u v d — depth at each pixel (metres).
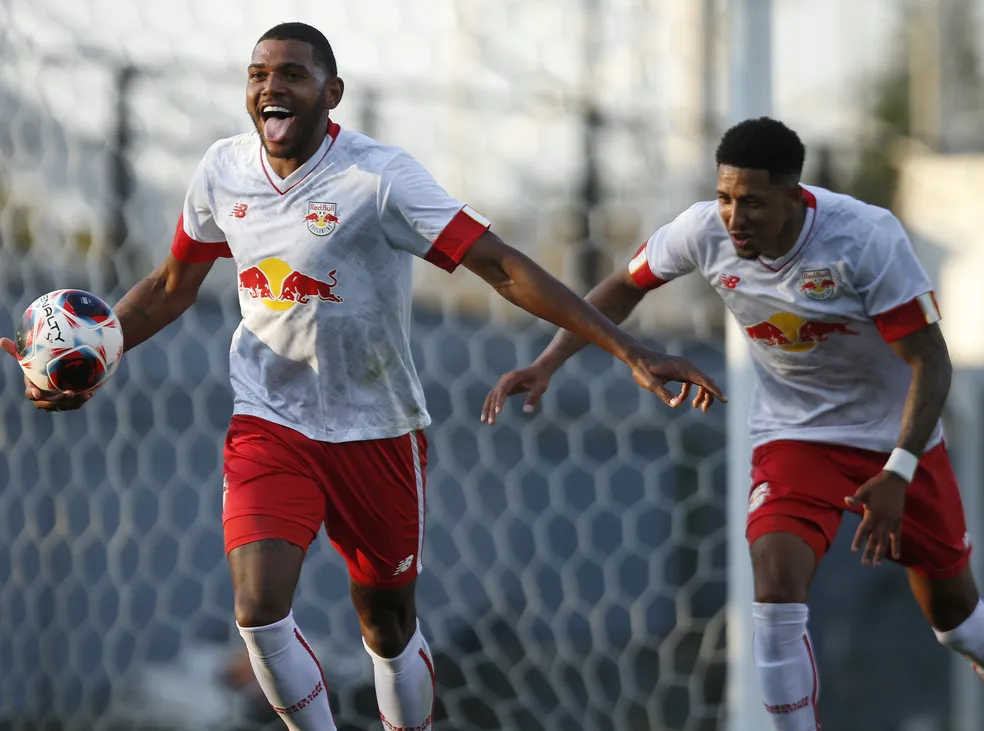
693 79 25.44
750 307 14.67
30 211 26.83
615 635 28.98
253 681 25.73
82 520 28.19
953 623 15.47
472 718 27.72
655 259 15.21
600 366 30.62
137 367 27.02
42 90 26.56
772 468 14.74
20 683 24.95
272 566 12.89
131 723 25.34
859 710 29.42
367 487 14.08
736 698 19.23
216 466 29.30
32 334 13.30
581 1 27.83
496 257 12.96
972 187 31.14
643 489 29.92
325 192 13.26
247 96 13.07
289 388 13.80
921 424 13.51
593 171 30.31
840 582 30.38
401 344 13.98
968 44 59.59
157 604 26.44
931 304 13.91
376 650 15.18
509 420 30.44
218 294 30.16
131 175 27.47
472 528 30.09
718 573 29.39
